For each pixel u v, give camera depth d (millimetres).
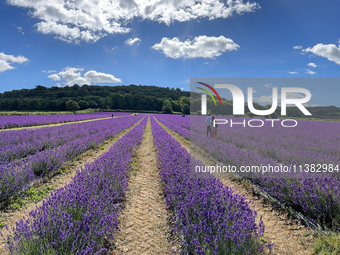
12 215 3221
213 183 3387
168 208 3582
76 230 2035
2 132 11547
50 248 1871
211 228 2072
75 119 30578
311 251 2229
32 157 5203
